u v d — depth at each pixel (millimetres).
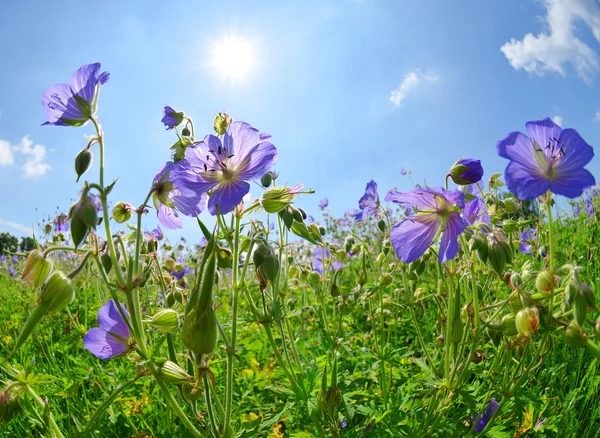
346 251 402
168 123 242
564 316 196
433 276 458
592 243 490
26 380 175
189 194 193
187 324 161
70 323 428
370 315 347
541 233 391
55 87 188
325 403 221
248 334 450
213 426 185
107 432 295
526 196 186
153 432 278
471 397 224
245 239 240
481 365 268
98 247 181
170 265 357
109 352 188
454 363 230
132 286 170
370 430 250
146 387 302
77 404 300
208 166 195
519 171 187
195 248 646
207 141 196
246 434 204
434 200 212
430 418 240
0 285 769
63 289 157
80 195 164
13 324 512
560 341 330
